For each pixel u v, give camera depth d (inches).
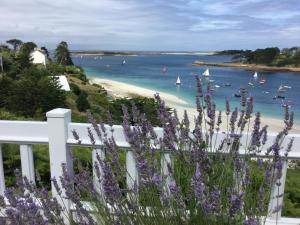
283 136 69.3
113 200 52.9
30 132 84.7
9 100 926.4
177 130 67.7
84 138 82.4
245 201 56.2
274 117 962.7
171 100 1396.4
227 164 62.0
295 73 3629.4
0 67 1770.4
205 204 47.1
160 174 55.7
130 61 6855.3
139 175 56.8
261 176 62.3
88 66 4906.5
